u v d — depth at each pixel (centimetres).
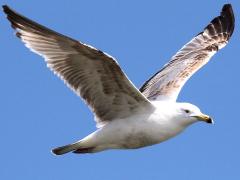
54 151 1398
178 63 1662
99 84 1352
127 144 1396
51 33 1280
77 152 1407
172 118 1391
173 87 1547
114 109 1384
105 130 1378
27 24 1272
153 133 1380
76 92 1365
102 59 1295
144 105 1380
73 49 1299
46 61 1321
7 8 1252
